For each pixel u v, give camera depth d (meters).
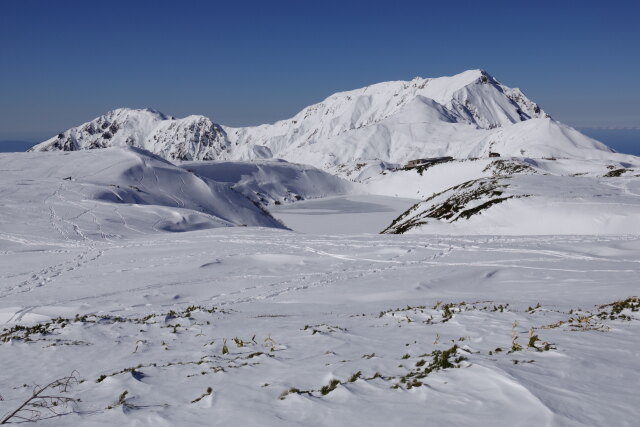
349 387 6.60
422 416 5.38
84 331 15.51
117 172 106.88
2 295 26.16
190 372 9.03
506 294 19.89
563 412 5.14
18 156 121.88
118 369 10.49
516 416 5.16
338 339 10.98
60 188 81.06
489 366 6.68
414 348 9.34
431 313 13.95
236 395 6.88
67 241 48.47
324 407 5.96
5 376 10.78
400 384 6.52
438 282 23.92
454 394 5.92
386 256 32.50
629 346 8.04
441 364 7.17
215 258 33.88
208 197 108.62
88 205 68.94
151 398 7.44
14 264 35.81
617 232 47.47
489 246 33.81
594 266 24.84
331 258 33.03
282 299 22.75
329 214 140.38
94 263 35.28
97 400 7.66
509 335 9.70
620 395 5.63
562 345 8.19
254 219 108.12
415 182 186.12
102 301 23.73
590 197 57.53
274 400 6.50
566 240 34.88
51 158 119.06
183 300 23.98
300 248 37.09
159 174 110.69
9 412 7.54
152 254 37.66
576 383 6.04
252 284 26.92
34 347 13.67
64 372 10.84
